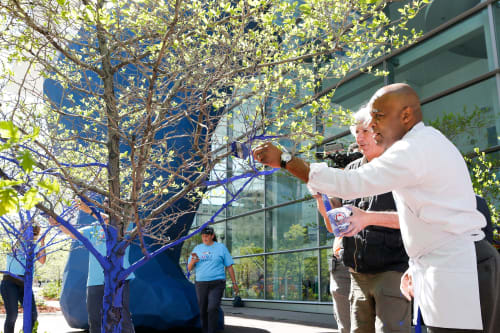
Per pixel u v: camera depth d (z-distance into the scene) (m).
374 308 2.66
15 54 2.45
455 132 7.28
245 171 2.33
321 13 2.23
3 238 3.86
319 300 10.26
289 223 11.61
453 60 7.84
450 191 1.48
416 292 1.58
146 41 2.84
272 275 12.16
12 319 4.84
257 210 12.98
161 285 6.37
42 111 3.13
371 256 2.53
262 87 2.30
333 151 3.03
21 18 2.12
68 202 2.36
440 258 1.47
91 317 3.64
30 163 1.09
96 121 2.69
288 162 1.53
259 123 2.24
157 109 2.38
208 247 5.86
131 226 3.28
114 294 2.54
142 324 6.30
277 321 8.67
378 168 1.46
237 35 2.30
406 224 1.58
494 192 5.35
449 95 7.87
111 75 2.64
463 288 1.42
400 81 8.61
